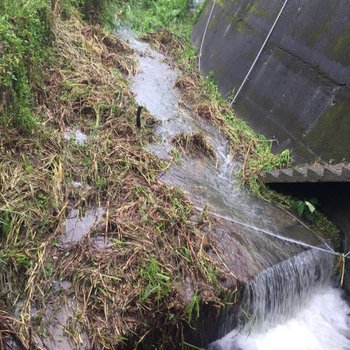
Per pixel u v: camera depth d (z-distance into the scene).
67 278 3.35
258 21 7.23
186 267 3.66
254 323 4.09
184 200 4.43
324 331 4.38
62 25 7.07
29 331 2.95
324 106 5.25
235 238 4.26
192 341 3.60
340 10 5.45
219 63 8.00
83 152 4.62
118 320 3.17
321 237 4.66
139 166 4.67
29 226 3.53
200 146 5.65
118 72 6.82
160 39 9.44
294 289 4.36
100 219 3.88
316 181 4.51
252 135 6.13
